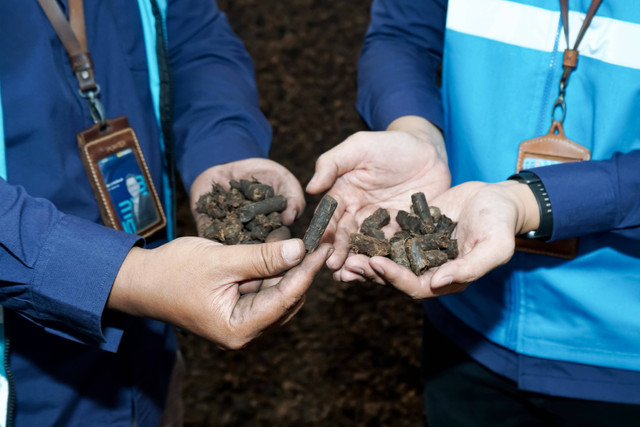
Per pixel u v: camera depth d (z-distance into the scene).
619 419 0.81
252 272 0.63
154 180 0.83
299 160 2.09
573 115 0.76
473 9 0.77
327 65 2.51
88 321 0.64
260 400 1.34
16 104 0.70
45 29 0.72
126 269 0.64
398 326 1.52
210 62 0.92
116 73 0.78
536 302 0.81
